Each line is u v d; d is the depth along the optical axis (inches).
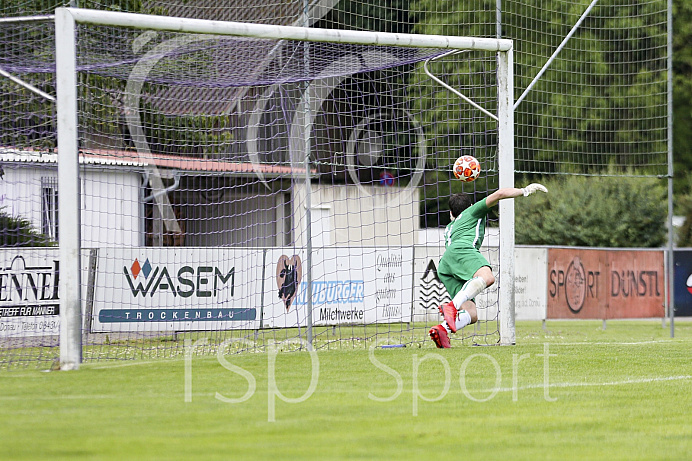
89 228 2361.0
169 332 1765.5
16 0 1961.1
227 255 1820.9
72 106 1197.7
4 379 1015.0
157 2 2178.9
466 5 2960.1
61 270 1165.7
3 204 2161.7
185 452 628.4
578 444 675.4
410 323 2092.8
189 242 2701.8
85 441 661.9
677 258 2436.0
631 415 799.1
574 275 2319.1
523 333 2144.4
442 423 752.3
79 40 1489.9
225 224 2763.3
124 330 1734.7
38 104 2148.1
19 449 633.0
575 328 2411.4
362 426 733.9
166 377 1025.5
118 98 2284.7
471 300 1438.2
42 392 906.1
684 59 4805.6
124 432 697.6
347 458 618.2
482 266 1368.1
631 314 2395.4
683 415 801.6
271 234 2834.6
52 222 2209.6
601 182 3873.0
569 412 812.0
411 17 2979.8
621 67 3582.7
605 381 1012.5
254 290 1843.0
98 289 1717.5
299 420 756.0
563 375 1062.4
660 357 1274.6
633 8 3462.1
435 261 2105.1
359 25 2918.3
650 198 3858.3
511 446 665.6
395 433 706.8
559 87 3307.1
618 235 3759.8
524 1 3011.8
